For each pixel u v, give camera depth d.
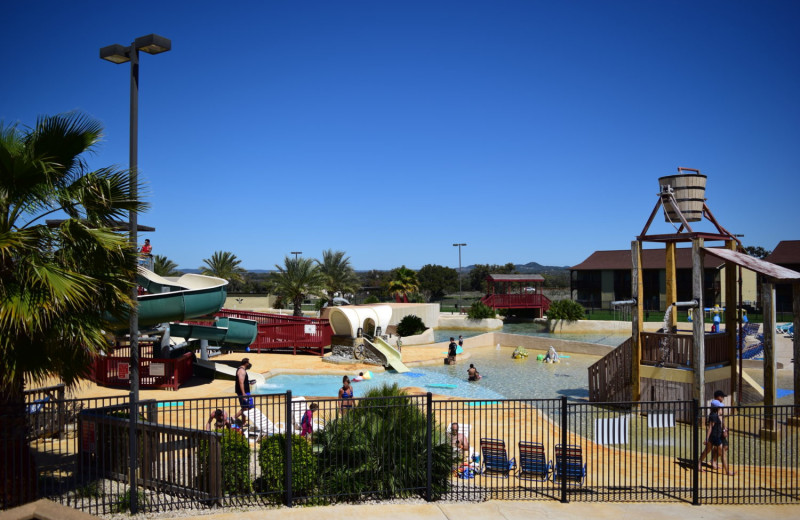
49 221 11.54
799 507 9.56
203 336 23.58
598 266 63.22
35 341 8.09
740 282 17.14
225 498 9.12
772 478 11.20
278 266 49.22
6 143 8.40
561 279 133.62
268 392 22.27
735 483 10.86
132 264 9.34
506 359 32.78
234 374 22.50
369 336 31.38
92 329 8.41
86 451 10.08
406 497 9.65
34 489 8.62
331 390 22.97
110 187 9.06
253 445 12.61
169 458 9.23
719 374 16.80
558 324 48.25
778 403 17.22
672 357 16.67
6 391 8.28
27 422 8.77
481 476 11.06
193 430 9.21
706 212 17.38
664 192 17.08
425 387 24.00
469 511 9.07
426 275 106.12
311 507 9.02
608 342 40.31
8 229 8.27
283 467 9.37
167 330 21.41
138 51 11.46
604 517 8.99
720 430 11.55
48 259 8.34
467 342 37.47
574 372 28.09
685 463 12.30
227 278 63.03
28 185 8.44
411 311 51.59
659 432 15.02
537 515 9.00
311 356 30.77
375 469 9.69
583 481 10.88
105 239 8.61
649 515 9.12
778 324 40.78
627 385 18.34
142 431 9.37
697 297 15.77
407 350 34.81
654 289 60.28
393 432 9.83
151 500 8.78
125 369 20.30
